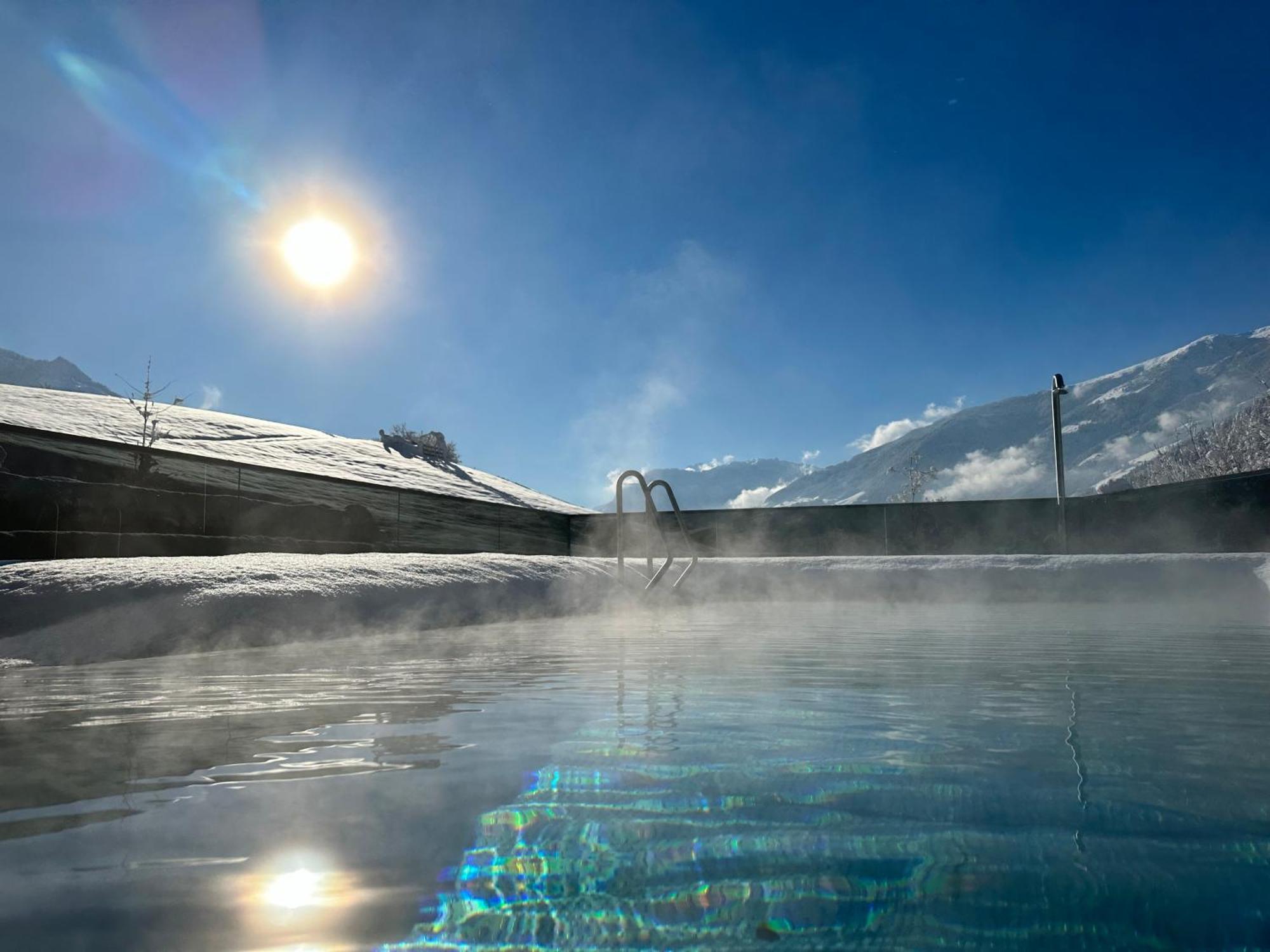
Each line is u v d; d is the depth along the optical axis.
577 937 0.49
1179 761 0.96
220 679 1.90
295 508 8.65
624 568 5.73
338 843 0.68
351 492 9.30
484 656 2.45
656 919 0.52
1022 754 1.00
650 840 0.67
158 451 7.58
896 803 0.78
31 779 0.92
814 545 10.55
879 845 0.66
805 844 0.66
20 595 2.58
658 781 0.88
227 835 0.70
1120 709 1.36
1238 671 1.95
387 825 0.73
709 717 1.31
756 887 0.57
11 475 6.70
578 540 12.30
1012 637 3.15
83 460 7.18
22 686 1.79
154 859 0.65
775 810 0.76
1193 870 0.59
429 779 0.90
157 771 0.96
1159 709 1.36
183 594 2.76
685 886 0.57
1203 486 8.79
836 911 0.52
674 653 2.51
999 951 0.46
